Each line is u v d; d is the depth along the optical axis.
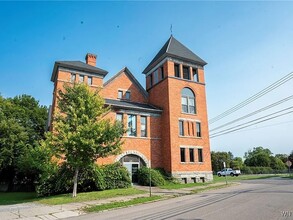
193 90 31.42
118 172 22.44
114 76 31.75
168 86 29.61
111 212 12.13
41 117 37.88
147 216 10.06
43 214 12.45
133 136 27.48
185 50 33.09
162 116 30.06
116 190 20.11
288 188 17.61
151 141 28.62
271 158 82.62
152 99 32.84
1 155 28.58
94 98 18.67
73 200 16.31
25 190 32.28
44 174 19.19
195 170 28.72
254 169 64.50
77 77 28.41
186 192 18.80
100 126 17.14
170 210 11.10
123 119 27.41
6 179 32.59
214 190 19.56
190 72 31.98
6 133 29.73
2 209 14.27
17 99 38.81
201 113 31.22
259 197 13.41
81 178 20.09
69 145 16.61
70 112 18.03
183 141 28.78
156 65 33.00
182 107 30.23
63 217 11.58
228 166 76.50
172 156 27.47
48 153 17.94
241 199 13.02
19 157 28.08
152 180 24.05
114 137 18.14
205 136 30.70
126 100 31.64
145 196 17.17
